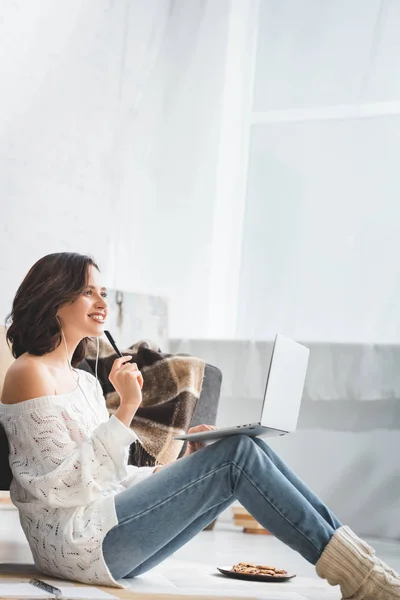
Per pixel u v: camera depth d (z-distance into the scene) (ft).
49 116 16.01
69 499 6.35
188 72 18.51
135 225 18.16
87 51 16.98
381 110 16.44
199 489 6.51
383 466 15.26
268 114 17.57
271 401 6.56
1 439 6.77
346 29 16.96
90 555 6.35
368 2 16.80
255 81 17.79
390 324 15.79
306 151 17.07
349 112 16.71
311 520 6.41
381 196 16.24
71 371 7.32
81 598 5.71
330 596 6.94
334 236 16.58
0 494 15.56
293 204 17.08
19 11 15.21
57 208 16.22
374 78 16.55
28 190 15.48
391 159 16.25
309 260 16.75
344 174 16.63
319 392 15.49
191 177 18.21
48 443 6.52
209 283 17.74
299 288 16.78
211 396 12.53
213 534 13.14
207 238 17.89
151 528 6.44
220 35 18.28
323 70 17.10
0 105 14.83
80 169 16.80
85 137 16.94
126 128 18.03
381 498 15.19
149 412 11.71
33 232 15.61
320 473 15.70
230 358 16.47
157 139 18.56
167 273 18.12
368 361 15.21
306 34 17.35
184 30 18.63
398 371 15.01
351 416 15.60
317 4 17.29
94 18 17.12
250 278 17.30
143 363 12.14
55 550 6.48
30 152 15.52
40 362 6.95
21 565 7.59
